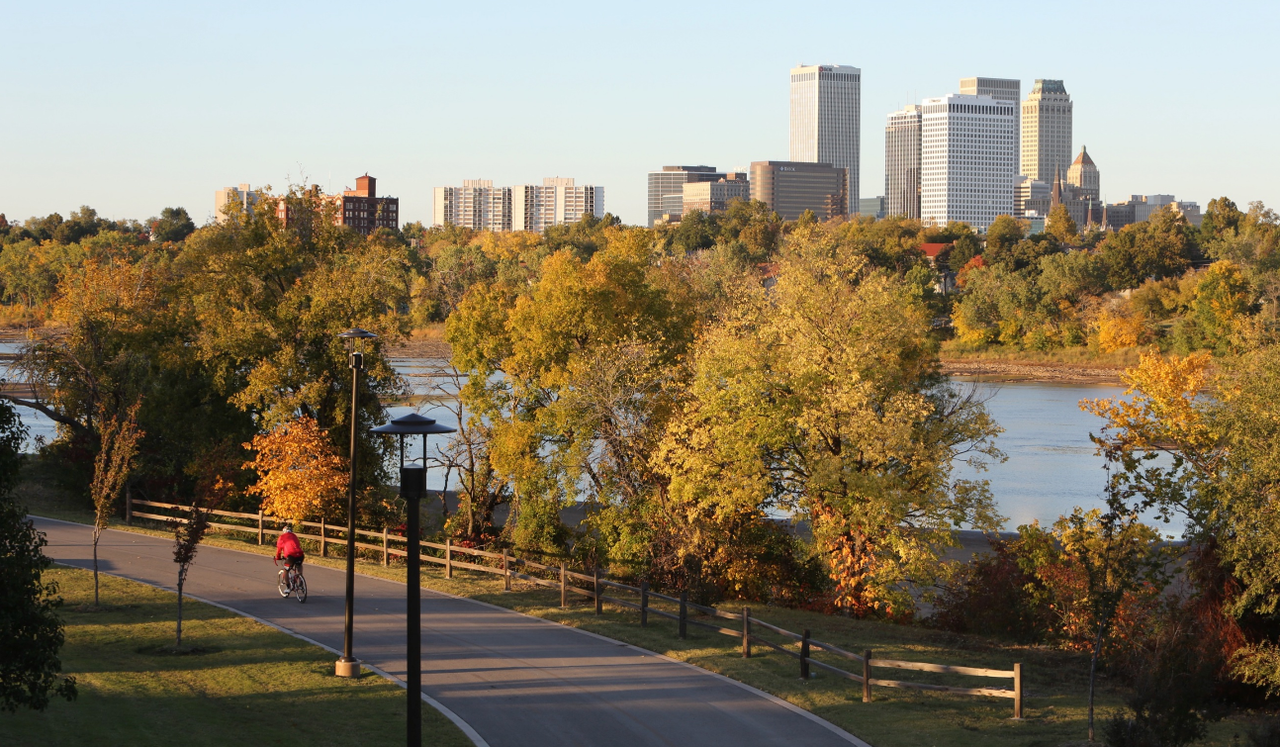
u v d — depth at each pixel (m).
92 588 27.95
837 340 33.47
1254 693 24.55
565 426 37.69
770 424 32.97
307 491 37.84
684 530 33.59
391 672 21.08
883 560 32.06
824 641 24.70
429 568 32.53
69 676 19.34
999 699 19.89
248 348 42.22
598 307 41.00
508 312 43.09
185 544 22.23
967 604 31.19
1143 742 15.47
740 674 21.06
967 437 33.53
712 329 37.84
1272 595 24.08
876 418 31.33
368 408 44.19
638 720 18.20
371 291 43.47
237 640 23.25
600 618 26.23
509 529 41.47
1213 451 28.80
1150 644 24.88
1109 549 19.62
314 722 17.73
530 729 17.67
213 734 16.55
